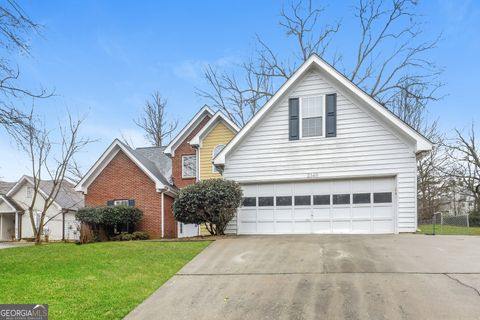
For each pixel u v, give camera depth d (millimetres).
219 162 15320
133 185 19266
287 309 6273
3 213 31703
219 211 13953
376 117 14273
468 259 8898
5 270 9430
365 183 14336
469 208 44062
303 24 28141
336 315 5922
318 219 14609
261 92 29250
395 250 10047
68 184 32312
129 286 7844
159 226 18625
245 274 8414
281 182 15172
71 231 29609
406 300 6359
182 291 7523
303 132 15023
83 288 7707
